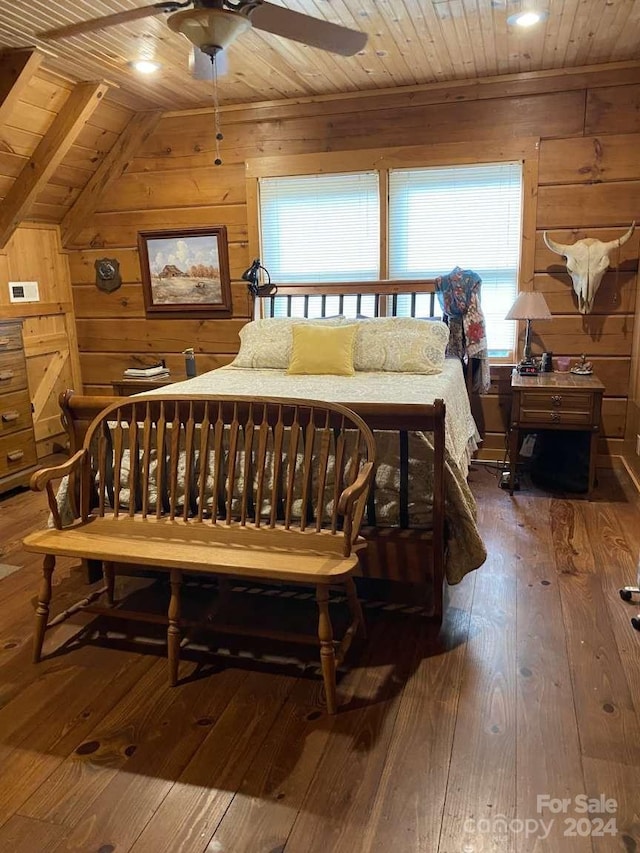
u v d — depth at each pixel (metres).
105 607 2.46
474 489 3.96
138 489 2.58
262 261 4.68
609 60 3.77
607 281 4.09
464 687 2.06
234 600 2.69
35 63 3.44
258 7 2.04
